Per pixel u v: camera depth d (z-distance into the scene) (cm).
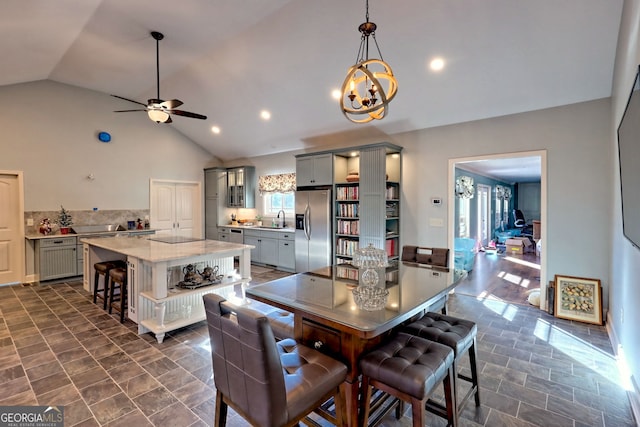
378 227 476
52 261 525
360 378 181
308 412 149
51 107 554
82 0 298
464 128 440
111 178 627
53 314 381
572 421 197
